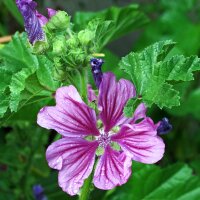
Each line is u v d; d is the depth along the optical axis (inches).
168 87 5.6
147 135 5.6
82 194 6.1
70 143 5.6
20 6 5.7
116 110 5.7
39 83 5.9
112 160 5.7
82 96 5.8
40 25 5.7
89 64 5.7
